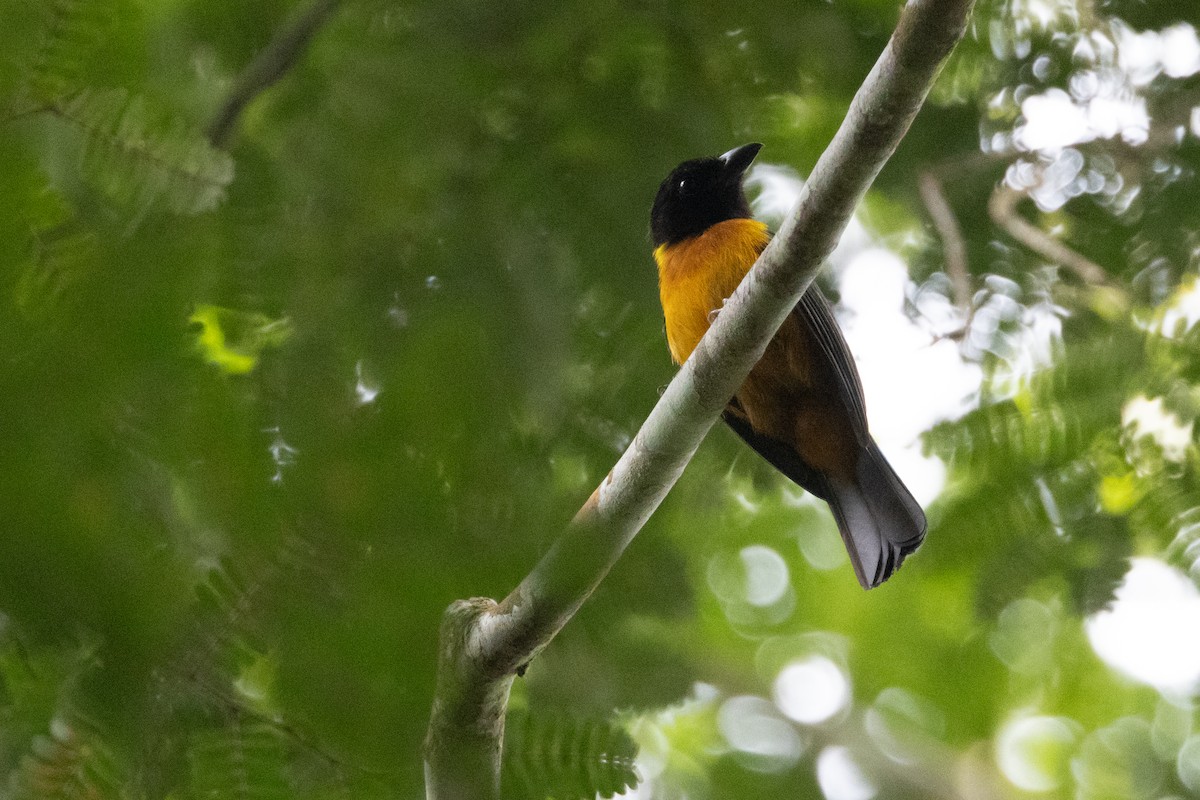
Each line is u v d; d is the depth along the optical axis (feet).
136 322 15.37
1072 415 27.99
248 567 15.26
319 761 15.76
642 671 25.68
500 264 28.89
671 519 32.73
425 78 32.07
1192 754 52.29
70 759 14.87
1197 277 33.47
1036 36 35.12
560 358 27.55
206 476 15.46
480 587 18.21
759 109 34.09
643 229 32.01
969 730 51.37
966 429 28.48
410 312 27.55
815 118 36.19
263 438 16.52
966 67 35.63
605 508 23.41
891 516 31.68
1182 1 34.47
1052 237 35.12
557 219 31.50
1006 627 39.58
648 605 25.93
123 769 15.01
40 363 14.73
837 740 51.55
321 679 15.51
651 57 33.47
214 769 15.34
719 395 22.86
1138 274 34.12
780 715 51.85
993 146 36.29
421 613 16.07
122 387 15.03
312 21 31.63
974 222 35.40
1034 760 54.60
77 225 15.62
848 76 33.96
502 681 20.06
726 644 52.47
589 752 19.71
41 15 16.08
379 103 31.76
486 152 32.01
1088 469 28.02
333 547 15.67
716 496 34.22
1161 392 27.68
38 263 15.17
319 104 31.73
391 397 21.34
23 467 14.17
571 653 25.25
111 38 17.12
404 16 33.42
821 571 51.34
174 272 16.14
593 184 31.76
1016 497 28.19
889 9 35.29
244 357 19.21
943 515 29.22
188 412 15.44
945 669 50.96
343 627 15.52
